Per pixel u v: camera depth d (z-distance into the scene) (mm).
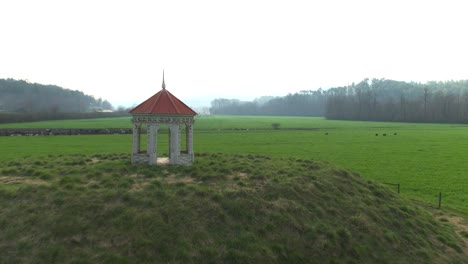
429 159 56406
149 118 23188
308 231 16812
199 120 199125
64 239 14781
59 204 16688
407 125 151000
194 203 17359
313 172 23391
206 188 18766
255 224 16766
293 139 87062
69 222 15562
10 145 66062
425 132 111500
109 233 15211
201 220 16438
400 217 20641
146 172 21375
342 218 18625
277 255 15328
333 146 73125
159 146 65938
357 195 21734
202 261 14414
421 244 18391
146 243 14773
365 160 55375
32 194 17453
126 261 13945
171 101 23688
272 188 19688
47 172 20859
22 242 14547
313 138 90188
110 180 19375
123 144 70938
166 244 14906
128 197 17328
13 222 15617
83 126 123312
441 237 19578
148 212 16391
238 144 74750
